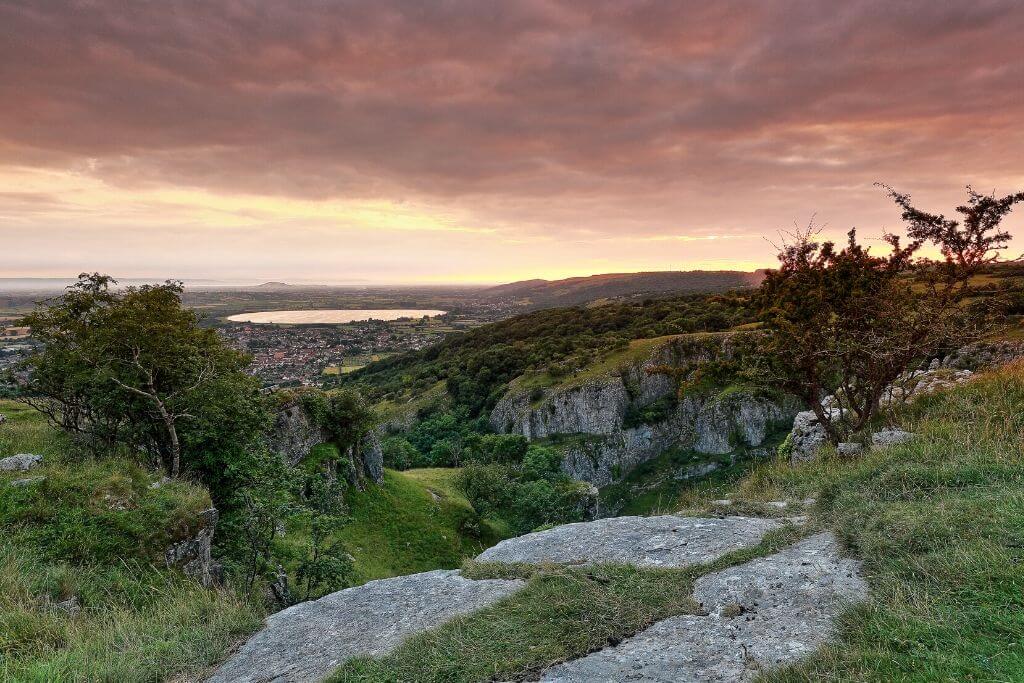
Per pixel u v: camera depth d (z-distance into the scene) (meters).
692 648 5.64
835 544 7.15
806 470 12.11
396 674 6.08
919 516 6.72
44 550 12.88
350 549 38.28
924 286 12.80
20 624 8.83
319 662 7.14
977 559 5.49
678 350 101.00
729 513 10.02
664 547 8.78
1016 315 19.91
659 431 94.81
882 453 9.88
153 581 13.02
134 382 22.23
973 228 11.44
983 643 4.25
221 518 21.83
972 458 8.59
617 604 6.79
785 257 12.92
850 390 12.96
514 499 57.94
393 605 8.67
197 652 8.06
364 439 48.59
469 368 123.06
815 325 12.51
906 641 4.56
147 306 22.62
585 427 94.88
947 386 14.71
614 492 88.12
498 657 5.99
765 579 6.77
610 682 5.22
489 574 8.98
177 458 21.97
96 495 15.27
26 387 22.12
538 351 119.94
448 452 89.62
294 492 20.14
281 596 18.98
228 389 25.06
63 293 22.09
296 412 41.28
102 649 8.23
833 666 4.52
